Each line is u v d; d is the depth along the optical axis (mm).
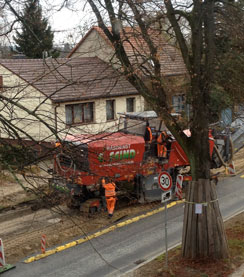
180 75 11773
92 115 21328
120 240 12883
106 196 14641
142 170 15430
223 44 11000
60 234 13406
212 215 10906
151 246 12375
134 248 12250
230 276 10070
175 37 10906
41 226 14062
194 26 10094
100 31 13875
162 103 10445
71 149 6887
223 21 10500
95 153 7527
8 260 11531
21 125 16469
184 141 10906
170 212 15430
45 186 7887
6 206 15523
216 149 17656
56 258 11633
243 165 21281
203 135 10648
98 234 13359
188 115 12039
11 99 6602
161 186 11023
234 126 20234
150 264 10977
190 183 11023
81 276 10531
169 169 16469
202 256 10961
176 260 11094
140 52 11398
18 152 6273
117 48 10289
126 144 14680
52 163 7848
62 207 15898
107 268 10953
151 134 15602
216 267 10555
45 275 10578
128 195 10570
